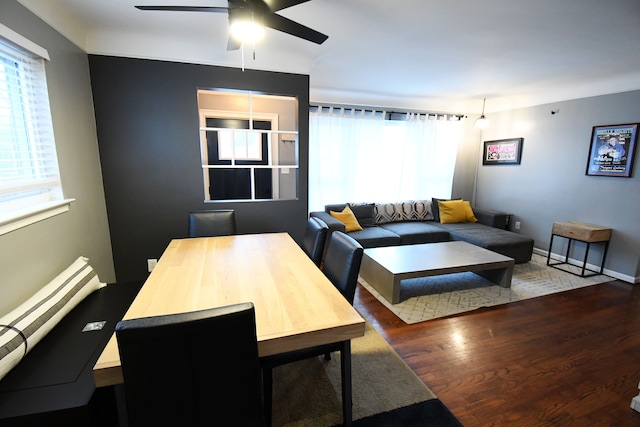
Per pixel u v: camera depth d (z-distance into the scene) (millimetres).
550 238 4023
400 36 2309
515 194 4547
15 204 1572
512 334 2270
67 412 1019
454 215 4590
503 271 3104
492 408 1572
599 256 3520
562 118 3852
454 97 4531
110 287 1966
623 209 3293
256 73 2785
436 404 1587
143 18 2141
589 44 2391
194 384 842
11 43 1508
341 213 3998
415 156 4781
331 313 1152
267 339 990
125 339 738
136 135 2576
